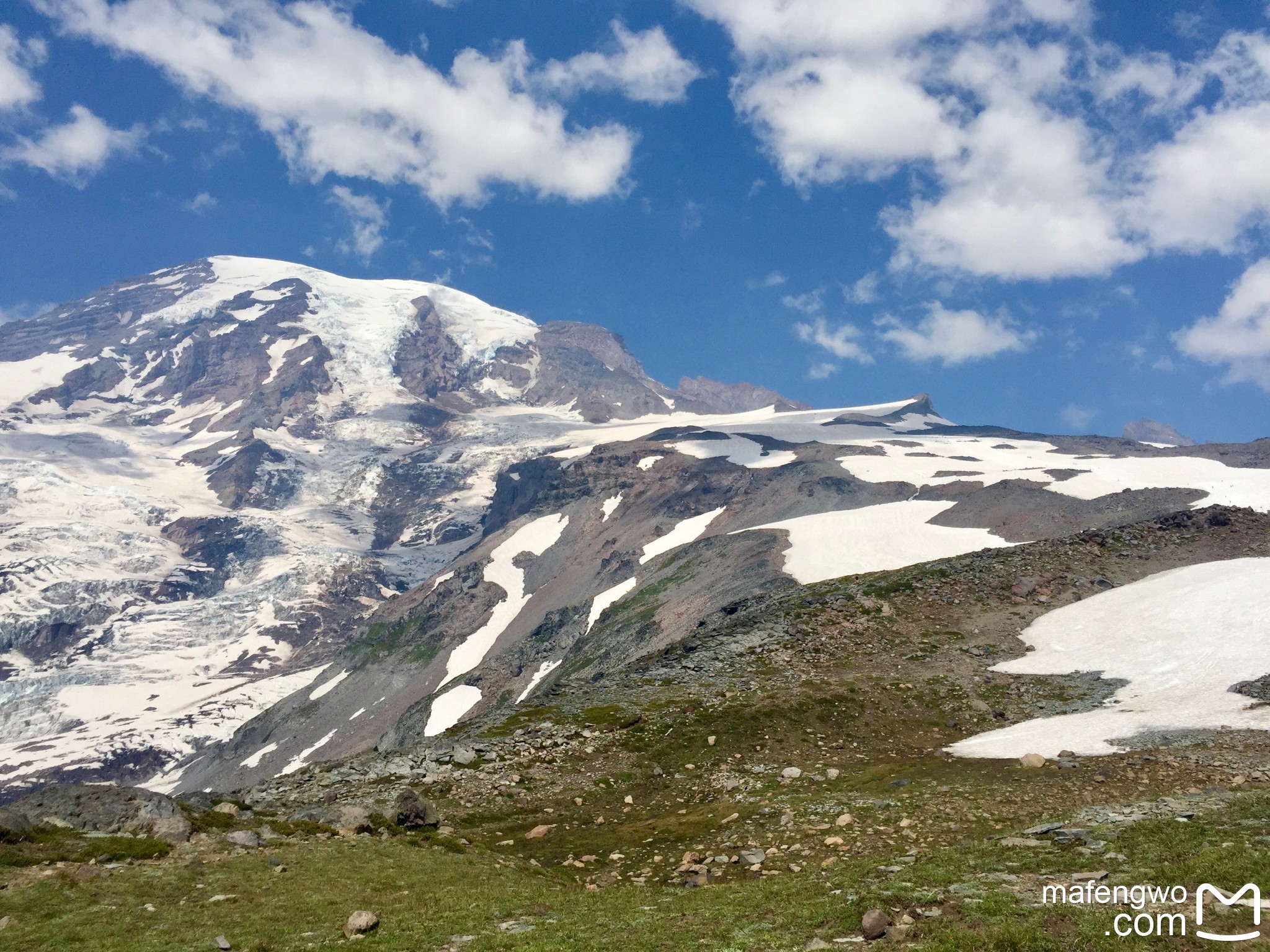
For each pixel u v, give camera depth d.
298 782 55.66
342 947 27.75
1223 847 28.42
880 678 70.81
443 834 45.62
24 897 30.67
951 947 22.97
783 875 35.81
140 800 39.09
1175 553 95.62
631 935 27.45
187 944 28.00
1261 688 57.81
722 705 65.88
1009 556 98.12
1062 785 45.28
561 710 70.56
